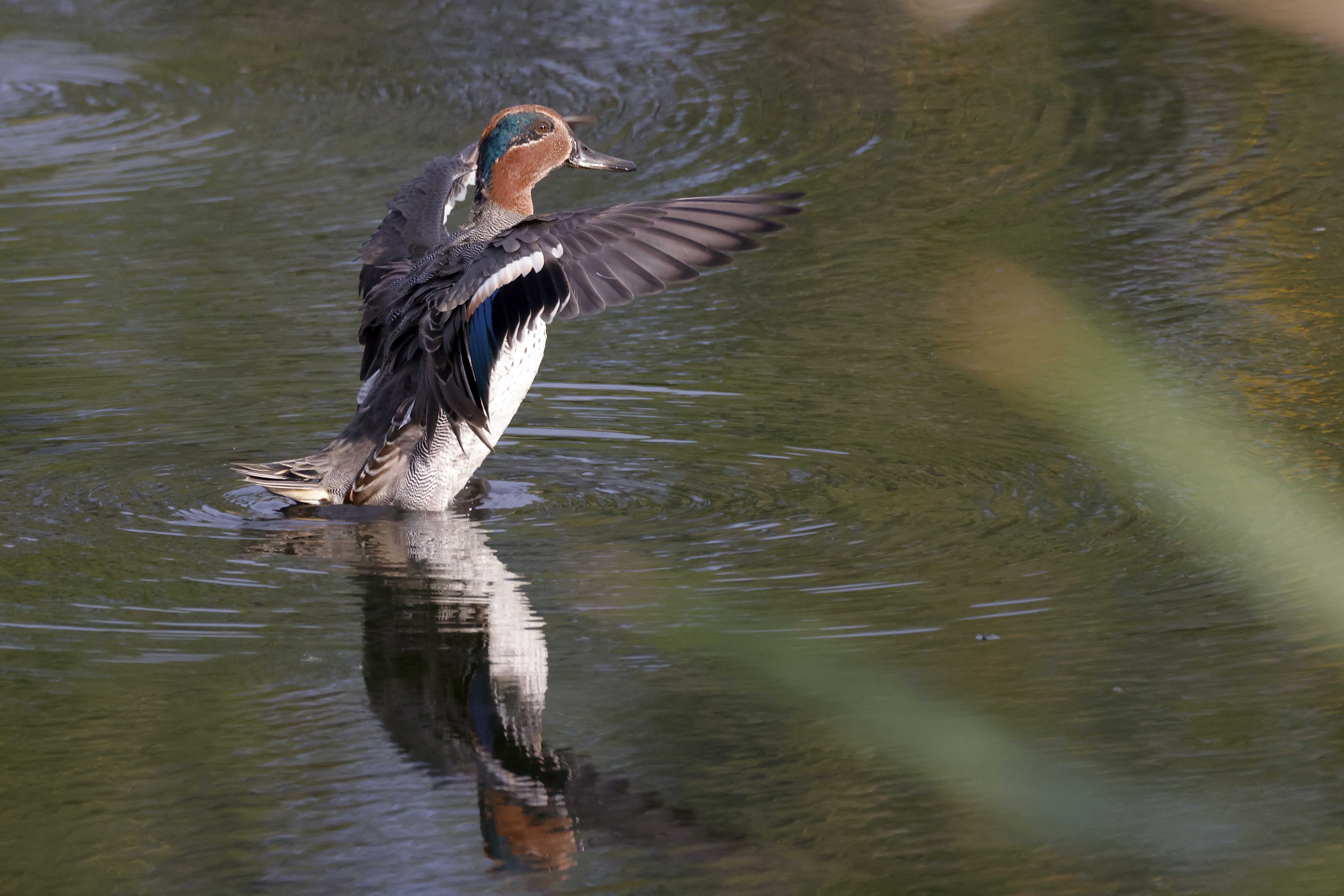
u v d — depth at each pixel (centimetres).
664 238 822
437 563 923
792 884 554
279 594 876
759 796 624
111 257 1727
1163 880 541
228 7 3030
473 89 2361
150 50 2738
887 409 1202
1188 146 1942
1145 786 611
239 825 614
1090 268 1533
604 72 2411
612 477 1080
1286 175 1814
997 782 464
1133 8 2570
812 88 2280
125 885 568
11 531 986
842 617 808
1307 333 1298
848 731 684
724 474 1076
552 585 880
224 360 1372
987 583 855
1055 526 947
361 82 2452
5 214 1911
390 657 784
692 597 849
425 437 999
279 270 1662
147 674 768
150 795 644
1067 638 772
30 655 791
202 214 1886
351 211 1872
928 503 1000
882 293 1517
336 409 1241
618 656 779
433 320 959
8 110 2388
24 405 1256
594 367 1341
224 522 1007
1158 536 923
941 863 562
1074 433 1127
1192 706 689
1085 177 1862
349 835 605
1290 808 590
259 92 2433
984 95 2209
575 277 829
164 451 1149
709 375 1306
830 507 1000
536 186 1925
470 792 639
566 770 657
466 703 726
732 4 2761
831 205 1820
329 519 1014
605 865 575
